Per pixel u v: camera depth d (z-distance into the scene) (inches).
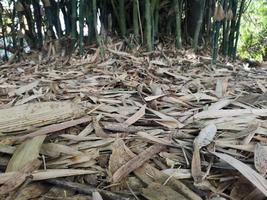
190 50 100.0
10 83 68.0
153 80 70.1
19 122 43.0
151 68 78.5
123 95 56.9
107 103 52.6
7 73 80.2
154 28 103.3
